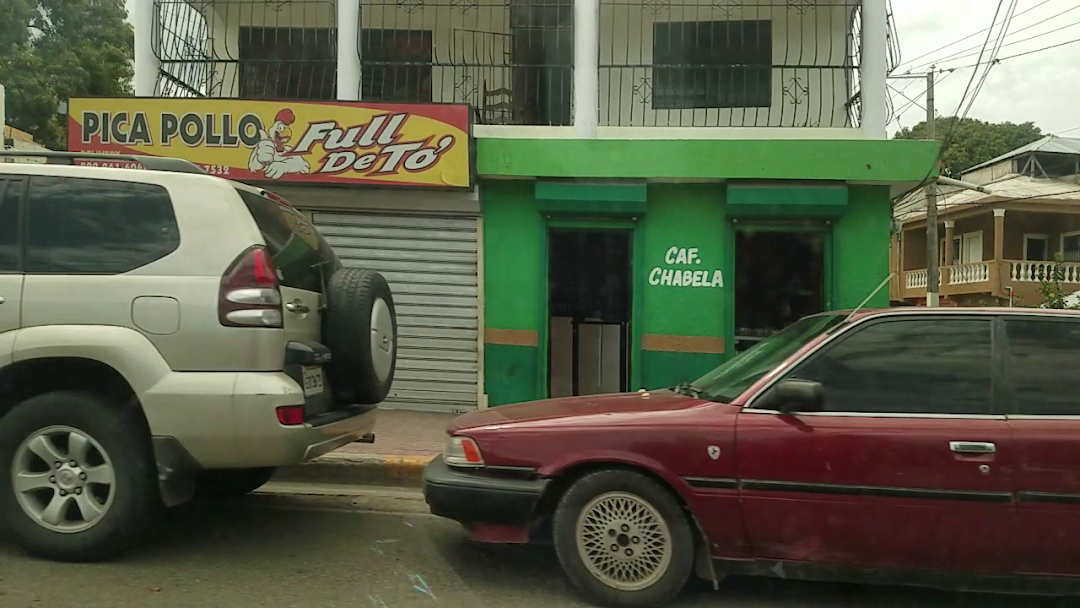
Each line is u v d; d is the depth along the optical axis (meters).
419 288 9.27
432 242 9.25
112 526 4.19
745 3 10.02
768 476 3.85
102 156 4.54
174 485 4.12
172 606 3.80
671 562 3.93
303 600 3.96
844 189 8.78
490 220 9.23
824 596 4.30
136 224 4.28
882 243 9.01
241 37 10.66
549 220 9.18
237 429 4.06
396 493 6.16
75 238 4.27
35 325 4.14
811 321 4.70
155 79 9.79
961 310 4.07
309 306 4.64
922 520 3.75
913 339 4.04
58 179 4.33
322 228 9.22
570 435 4.02
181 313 4.11
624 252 9.34
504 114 10.16
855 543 3.80
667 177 8.90
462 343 9.29
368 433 5.25
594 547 3.99
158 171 4.41
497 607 3.96
